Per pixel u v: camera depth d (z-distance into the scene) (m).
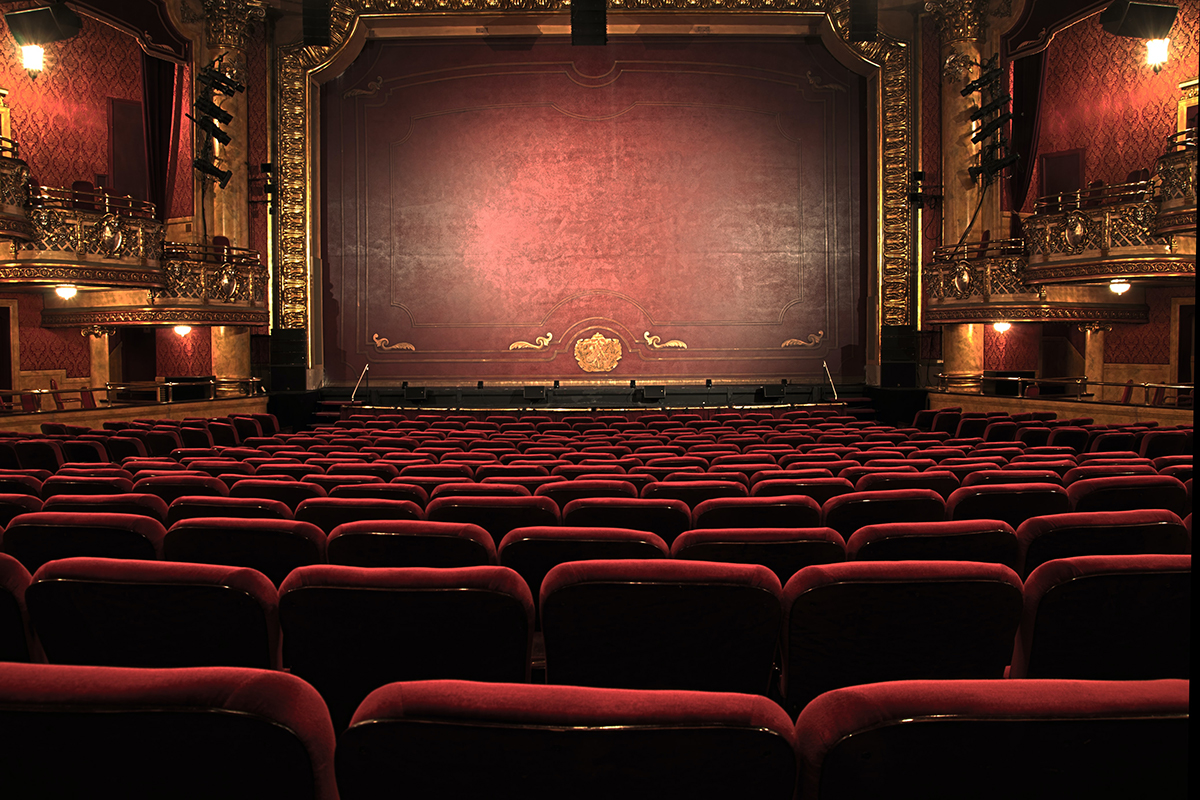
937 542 2.52
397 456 6.68
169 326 14.89
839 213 16.53
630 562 1.93
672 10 15.46
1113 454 5.77
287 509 3.31
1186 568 1.87
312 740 1.09
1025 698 1.07
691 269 16.58
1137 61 14.82
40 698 1.06
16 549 2.65
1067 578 1.88
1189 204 9.77
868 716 1.07
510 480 4.61
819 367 16.55
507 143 16.53
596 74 16.48
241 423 11.45
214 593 1.86
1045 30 14.12
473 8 15.45
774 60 16.50
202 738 1.07
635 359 16.58
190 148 15.45
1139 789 1.07
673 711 1.06
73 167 15.66
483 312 16.56
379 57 16.42
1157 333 14.95
